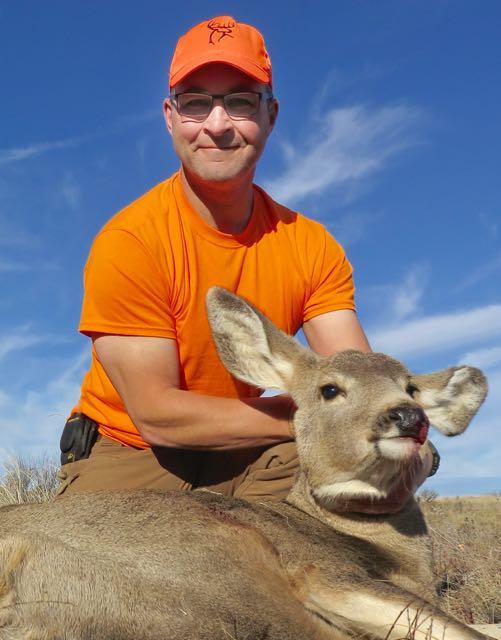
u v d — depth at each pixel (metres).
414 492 1.32
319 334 1.59
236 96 1.49
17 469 2.42
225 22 1.51
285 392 1.41
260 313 1.42
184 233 1.49
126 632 1.04
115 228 1.46
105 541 1.08
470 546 2.00
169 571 1.07
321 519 1.32
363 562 1.25
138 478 1.49
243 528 1.13
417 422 1.24
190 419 1.40
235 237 1.52
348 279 1.63
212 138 1.47
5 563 1.04
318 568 1.14
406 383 1.37
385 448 1.25
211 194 1.49
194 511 1.13
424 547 1.32
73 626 1.03
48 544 1.05
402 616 1.09
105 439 1.53
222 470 1.52
